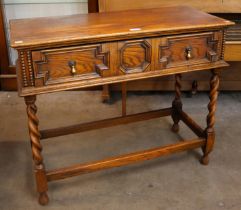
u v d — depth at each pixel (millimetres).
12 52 2627
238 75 2500
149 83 2516
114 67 1408
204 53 1532
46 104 2479
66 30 1403
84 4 2535
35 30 1410
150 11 1729
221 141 2023
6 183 1715
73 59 1344
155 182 1712
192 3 2025
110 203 1587
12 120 2271
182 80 2492
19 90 1338
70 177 1671
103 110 2396
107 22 1527
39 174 1499
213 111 1700
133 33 1358
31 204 1589
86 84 1386
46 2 2521
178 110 2021
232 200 1596
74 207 1569
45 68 1316
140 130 2145
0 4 2447
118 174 1769
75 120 2275
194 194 1633
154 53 1440
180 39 1459
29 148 1984
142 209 1548
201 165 1826
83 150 1963
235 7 2018
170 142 2025
